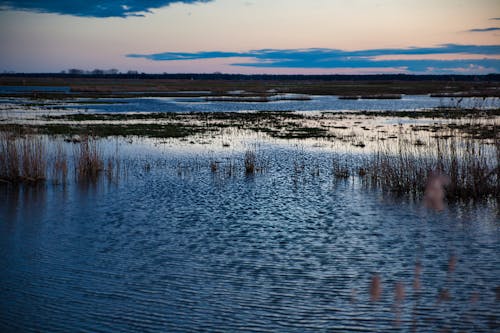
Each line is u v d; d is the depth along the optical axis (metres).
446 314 7.96
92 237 12.75
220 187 19.44
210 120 45.81
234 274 10.02
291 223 14.22
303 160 25.50
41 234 13.01
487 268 10.23
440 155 18.47
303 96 95.62
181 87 135.88
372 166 21.44
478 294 8.79
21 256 11.16
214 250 11.67
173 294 8.95
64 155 22.73
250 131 37.50
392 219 14.61
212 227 13.78
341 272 10.11
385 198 17.52
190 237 12.78
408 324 7.64
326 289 9.16
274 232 13.27
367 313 8.08
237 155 27.06
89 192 18.42
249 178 21.23
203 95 93.81
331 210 15.83
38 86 134.75
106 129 36.97
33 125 38.69
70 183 20.03
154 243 12.23
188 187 19.41
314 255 11.27
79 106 62.50
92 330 7.51
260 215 15.16
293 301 8.61
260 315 8.06
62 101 72.00
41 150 20.70
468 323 7.64
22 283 9.45
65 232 13.21
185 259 10.99
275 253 11.42
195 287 9.29
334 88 136.00
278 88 136.00
